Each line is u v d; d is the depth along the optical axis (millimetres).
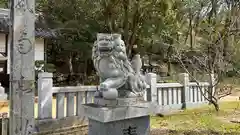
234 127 6680
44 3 14781
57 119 5855
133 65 4664
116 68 4188
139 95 4477
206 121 7312
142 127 4445
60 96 6043
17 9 3326
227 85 10453
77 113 6320
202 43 10891
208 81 9734
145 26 11172
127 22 10812
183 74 9516
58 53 18062
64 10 13484
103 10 11586
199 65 9766
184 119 7652
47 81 5832
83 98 6473
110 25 11141
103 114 3818
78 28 13242
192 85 9711
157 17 10812
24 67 3363
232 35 8797
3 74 12375
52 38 15086
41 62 13719
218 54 7766
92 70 16984
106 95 4004
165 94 8938
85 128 6414
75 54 17438
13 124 3369
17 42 3326
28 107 3414
